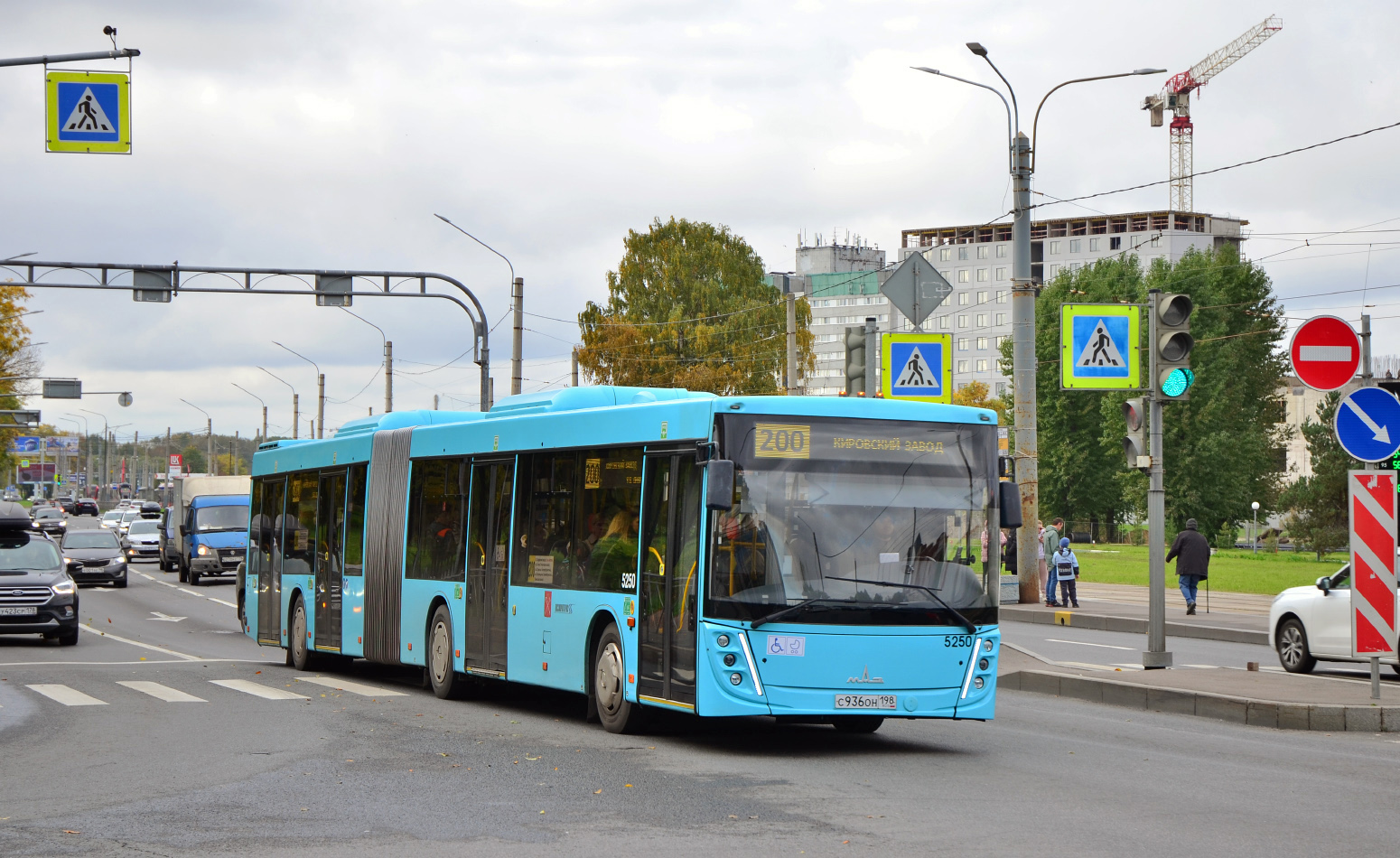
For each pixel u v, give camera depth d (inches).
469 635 648.4
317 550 850.1
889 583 467.2
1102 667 761.6
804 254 7667.3
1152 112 6835.6
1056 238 6638.8
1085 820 349.1
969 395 4485.7
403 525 732.7
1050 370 3548.2
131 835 331.9
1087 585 1720.0
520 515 609.6
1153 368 738.2
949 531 478.6
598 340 3097.9
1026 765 449.4
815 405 474.3
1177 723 576.7
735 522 462.3
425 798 380.5
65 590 1035.3
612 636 529.0
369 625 763.4
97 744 496.1
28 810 365.1
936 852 310.5
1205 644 1012.5
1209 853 309.7
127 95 750.5
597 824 343.9
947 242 7037.4
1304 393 5002.5
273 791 392.8
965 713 471.5
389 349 2285.9
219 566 1952.5
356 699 660.7
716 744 499.5
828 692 458.0
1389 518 576.1
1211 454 2997.0
